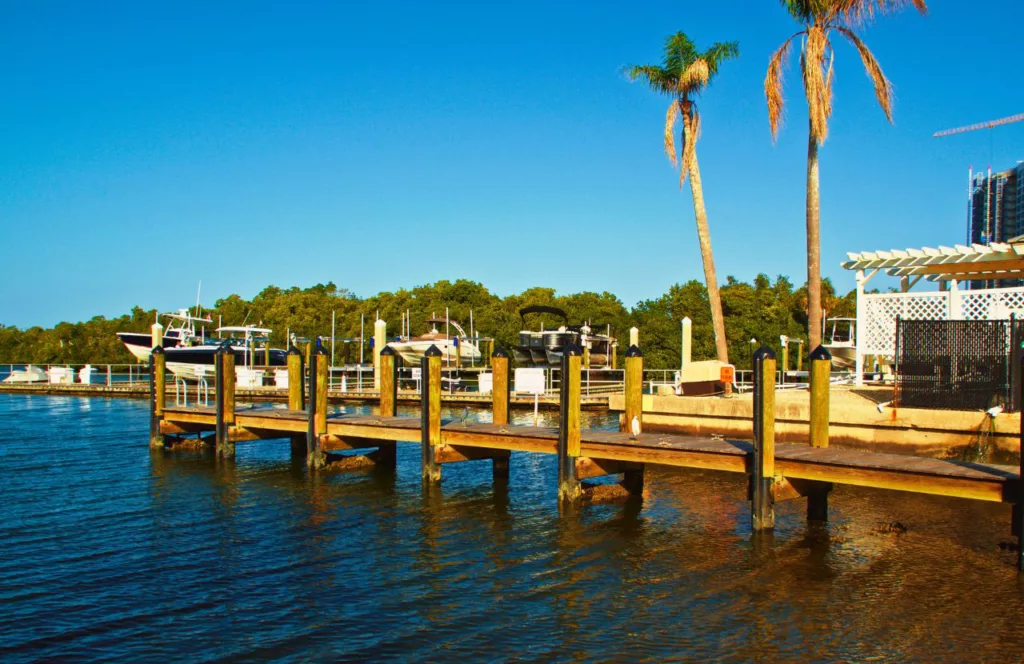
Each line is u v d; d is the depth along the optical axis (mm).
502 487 17266
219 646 8984
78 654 8820
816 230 23609
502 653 8711
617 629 9289
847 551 11938
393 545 12836
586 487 15266
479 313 75438
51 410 37406
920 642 8812
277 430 21688
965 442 14367
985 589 10250
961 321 14828
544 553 12266
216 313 93312
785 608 9820
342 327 80938
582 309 69250
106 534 13586
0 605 10219
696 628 9281
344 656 8703
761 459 12414
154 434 23203
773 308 53375
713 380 21891
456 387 43531
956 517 13625
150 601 10352
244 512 15180
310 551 12516
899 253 20172
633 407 16125
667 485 16797
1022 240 19500
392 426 17938
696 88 29328
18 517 14789
